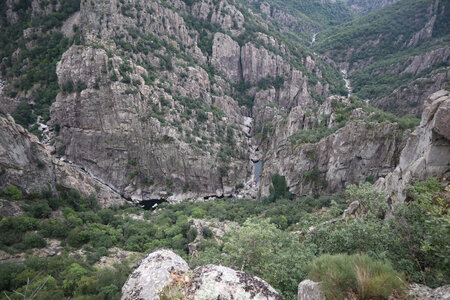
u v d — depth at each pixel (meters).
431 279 10.53
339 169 60.78
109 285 31.77
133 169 93.69
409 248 12.55
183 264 8.95
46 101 109.69
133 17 112.25
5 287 30.48
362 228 14.73
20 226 43.41
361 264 8.73
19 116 101.25
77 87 91.75
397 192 20.80
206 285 7.79
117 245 48.66
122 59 94.12
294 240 19.70
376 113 64.19
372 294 7.82
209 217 61.81
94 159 93.44
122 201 82.75
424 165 18.56
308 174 65.12
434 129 18.00
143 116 92.50
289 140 73.56
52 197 56.50
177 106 105.06
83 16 106.19
